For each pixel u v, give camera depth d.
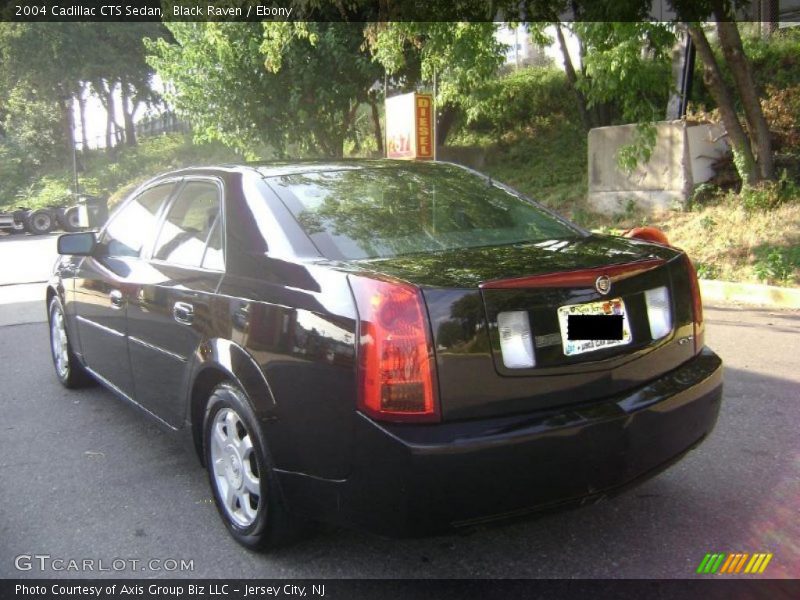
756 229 9.48
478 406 2.57
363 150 20.80
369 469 2.57
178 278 3.64
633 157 10.35
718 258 9.11
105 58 34.19
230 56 15.05
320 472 2.73
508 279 2.65
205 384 3.42
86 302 4.83
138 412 4.29
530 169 15.65
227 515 3.30
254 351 2.97
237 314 3.09
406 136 11.07
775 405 4.77
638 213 11.60
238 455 3.19
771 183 10.10
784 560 3.00
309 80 14.98
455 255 3.05
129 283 4.12
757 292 8.01
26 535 3.45
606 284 2.83
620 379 2.84
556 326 2.71
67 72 33.56
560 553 3.11
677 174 11.24
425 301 2.54
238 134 16.06
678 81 11.84
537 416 2.64
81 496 3.84
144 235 4.29
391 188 3.70
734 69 10.11
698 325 3.26
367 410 2.55
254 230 3.33
